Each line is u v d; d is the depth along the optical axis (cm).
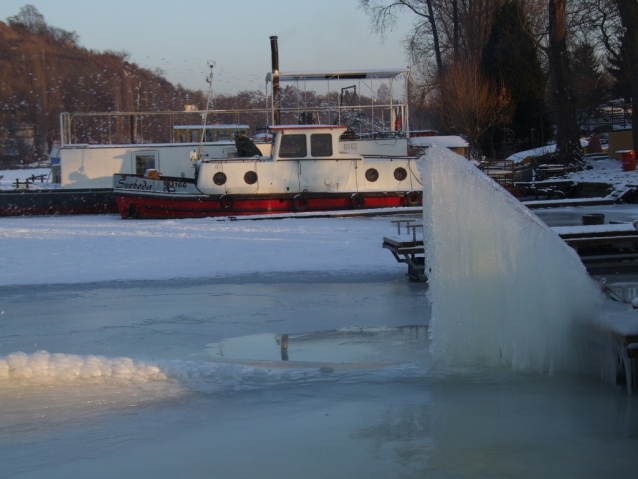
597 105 4216
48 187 2634
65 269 1140
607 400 478
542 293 538
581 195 2527
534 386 509
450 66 3656
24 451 406
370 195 2269
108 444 414
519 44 3431
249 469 379
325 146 2258
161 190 2264
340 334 698
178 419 455
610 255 981
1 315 812
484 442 411
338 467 381
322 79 2544
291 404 482
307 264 1153
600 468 376
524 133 3622
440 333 565
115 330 732
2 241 1460
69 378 536
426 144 2512
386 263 1150
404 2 4269
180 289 973
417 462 384
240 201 2238
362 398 491
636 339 475
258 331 720
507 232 541
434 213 551
